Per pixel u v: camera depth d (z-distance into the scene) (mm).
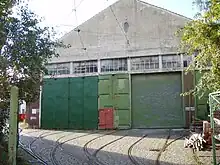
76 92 26266
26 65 9844
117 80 25500
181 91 24141
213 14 10281
